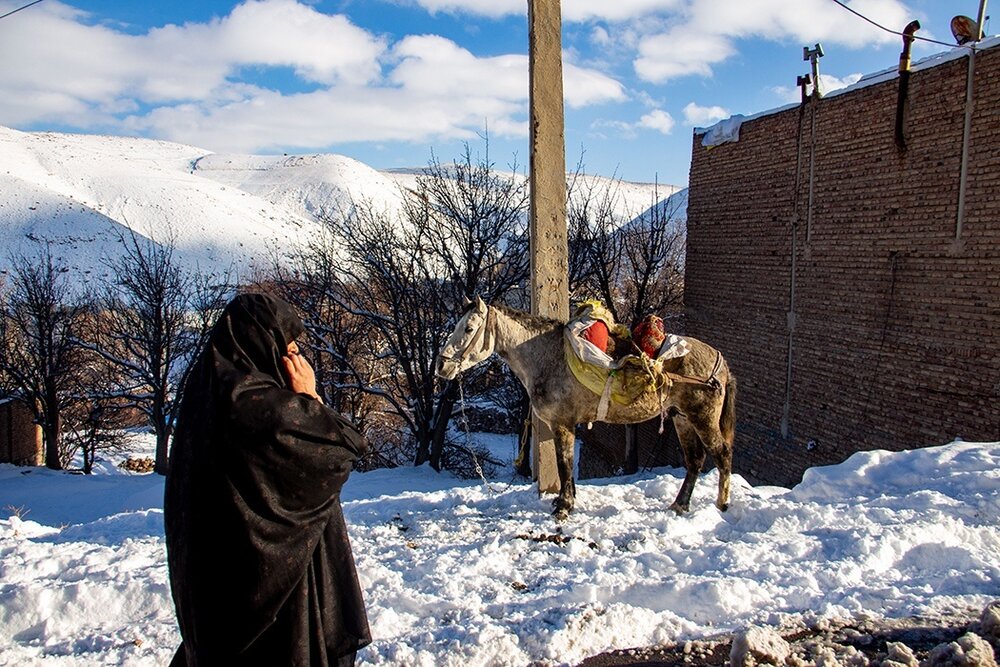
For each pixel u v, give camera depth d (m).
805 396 14.24
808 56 13.74
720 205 16.97
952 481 6.95
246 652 2.52
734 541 5.94
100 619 4.95
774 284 15.11
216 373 2.54
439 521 7.13
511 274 21.06
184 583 2.51
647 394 6.60
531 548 6.09
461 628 4.27
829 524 6.18
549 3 7.38
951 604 4.47
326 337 23.19
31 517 20.02
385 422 29.45
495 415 32.00
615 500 7.46
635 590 4.84
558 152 7.54
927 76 11.38
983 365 10.58
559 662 3.97
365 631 2.83
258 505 2.45
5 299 36.81
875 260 12.48
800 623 4.32
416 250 21.31
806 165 14.09
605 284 20.28
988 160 10.47
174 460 2.59
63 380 30.27
